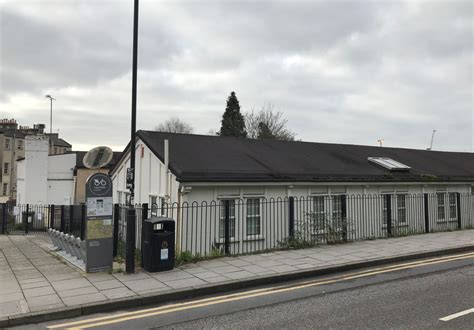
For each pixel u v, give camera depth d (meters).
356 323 5.33
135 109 8.48
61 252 11.18
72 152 35.97
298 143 18.70
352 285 7.47
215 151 14.16
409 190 16.84
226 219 10.45
